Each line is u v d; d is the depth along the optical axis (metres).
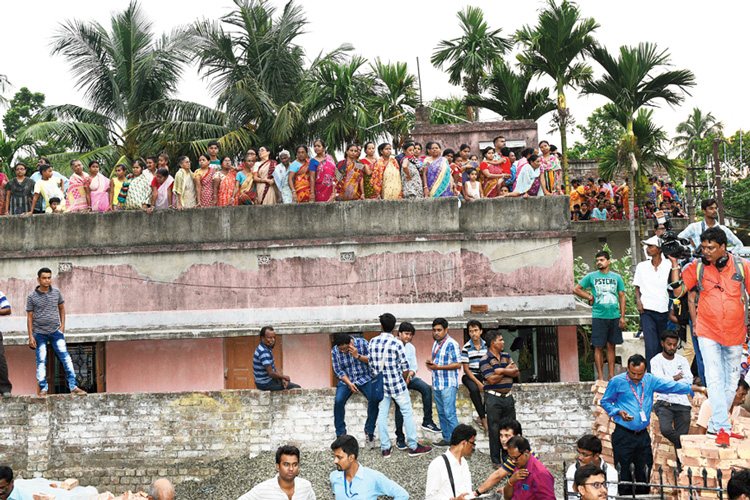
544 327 13.62
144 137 21.33
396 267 12.33
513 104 20.31
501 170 13.77
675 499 6.64
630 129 20.11
